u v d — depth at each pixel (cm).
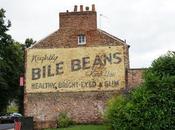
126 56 5044
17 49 8900
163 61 3950
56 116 5047
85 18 5159
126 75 5006
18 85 8738
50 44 5162
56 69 5122
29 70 5153
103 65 5062
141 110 3844
